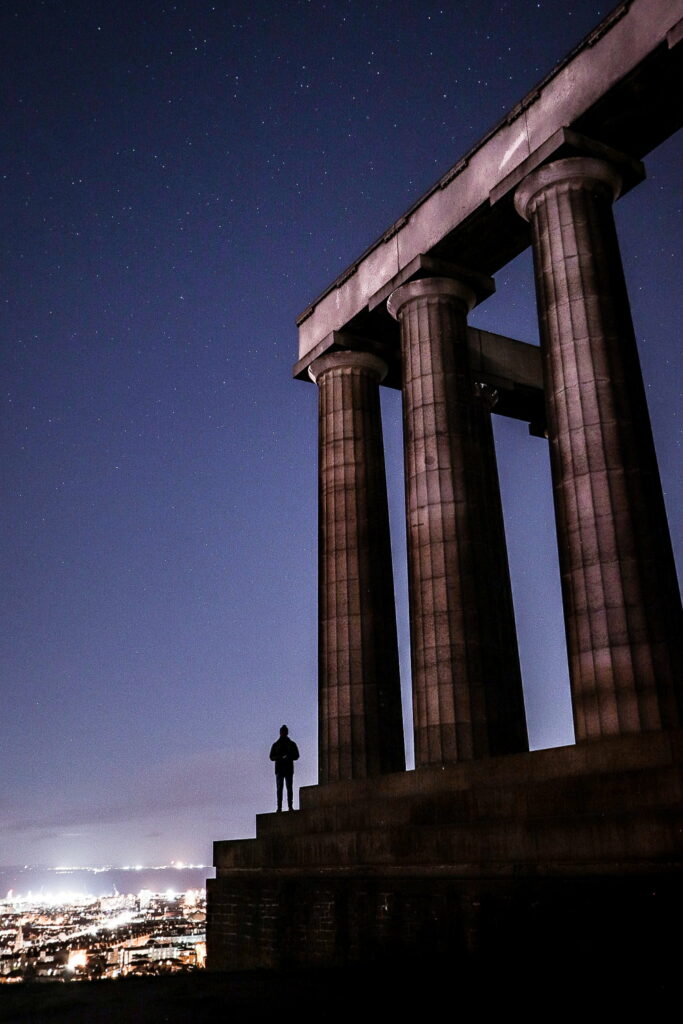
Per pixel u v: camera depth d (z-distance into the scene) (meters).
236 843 24.50
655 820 14.62
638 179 22.31
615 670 17.75
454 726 21.72
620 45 20.56
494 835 17.14
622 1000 12.50
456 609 22.62
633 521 18.50
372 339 28.83
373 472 27.77
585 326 20.02
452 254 25.39
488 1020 11.69
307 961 20.77
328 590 26.75
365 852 20.06
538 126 22.39
